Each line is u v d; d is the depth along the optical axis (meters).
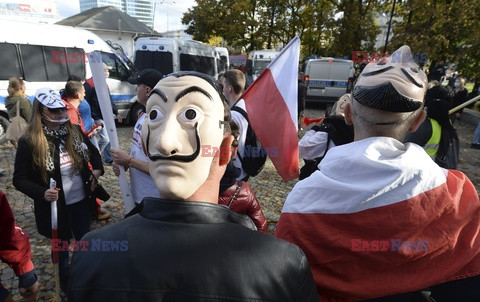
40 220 2.24
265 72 2.30
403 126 0.98
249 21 21.25
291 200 1.08
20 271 1.62
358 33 18.23
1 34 6.38
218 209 0.76
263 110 2.25
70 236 2.31
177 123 0.74
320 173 1.03
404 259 0.91
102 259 0.70
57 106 2.06
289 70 2.30
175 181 0.72
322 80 13.05
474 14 12.84
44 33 6.95
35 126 2.07
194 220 0.72
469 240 0.92
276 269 0.69
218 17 21.69
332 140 2.24
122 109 8.30
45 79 6.98
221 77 2.79
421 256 0.91
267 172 5.59
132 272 0.67
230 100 2.74
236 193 1.80
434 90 2.71
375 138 0.96
